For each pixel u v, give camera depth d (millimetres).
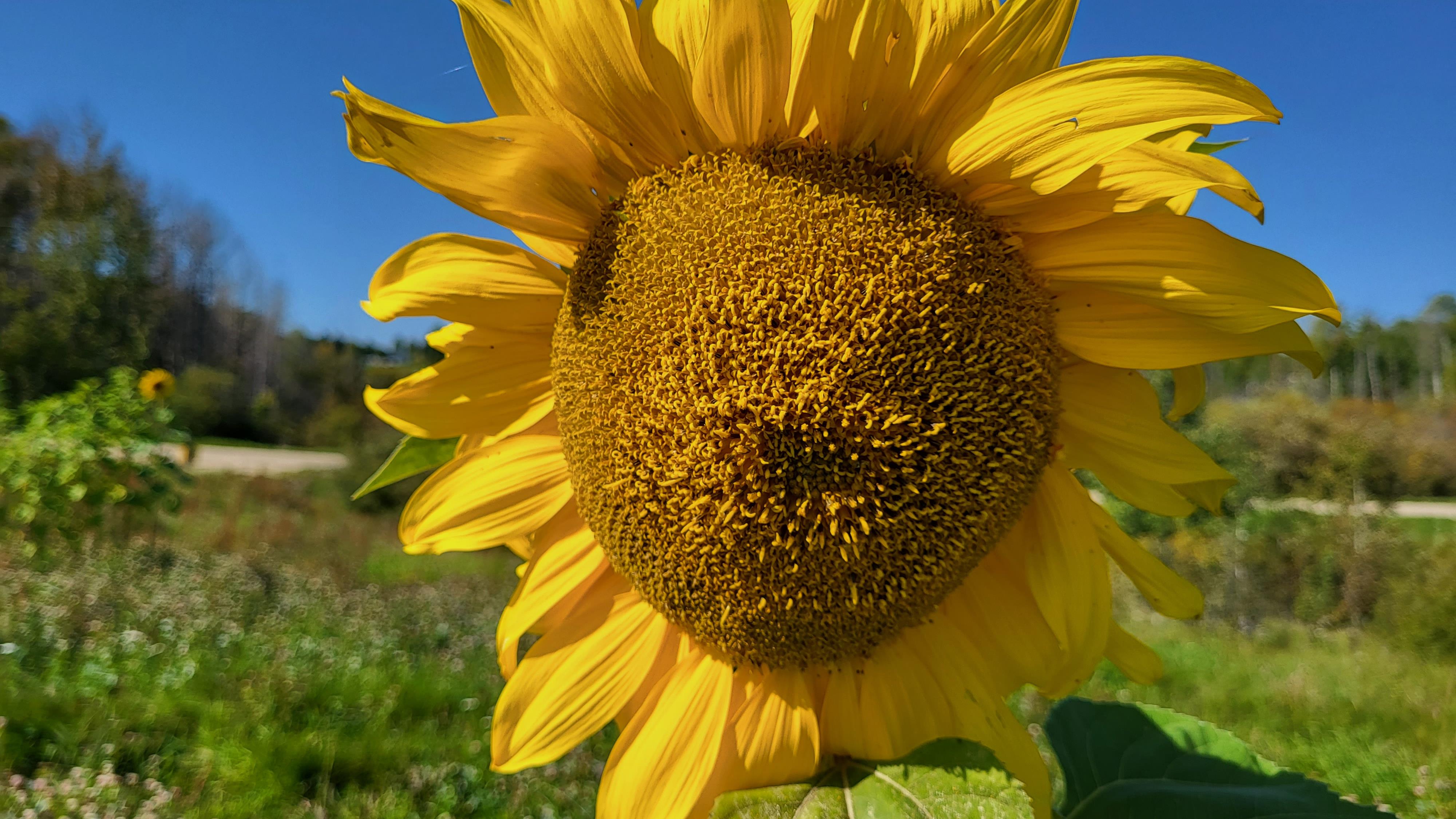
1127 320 249
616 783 276
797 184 245
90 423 1458
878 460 243
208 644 1307
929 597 254
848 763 264
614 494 265
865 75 233
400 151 247
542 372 299
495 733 289
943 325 240
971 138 232
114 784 828
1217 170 218
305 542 2656
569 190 266
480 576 2496
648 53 239
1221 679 1489
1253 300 224
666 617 277
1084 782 320
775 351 242
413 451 324
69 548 1608
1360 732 1205
